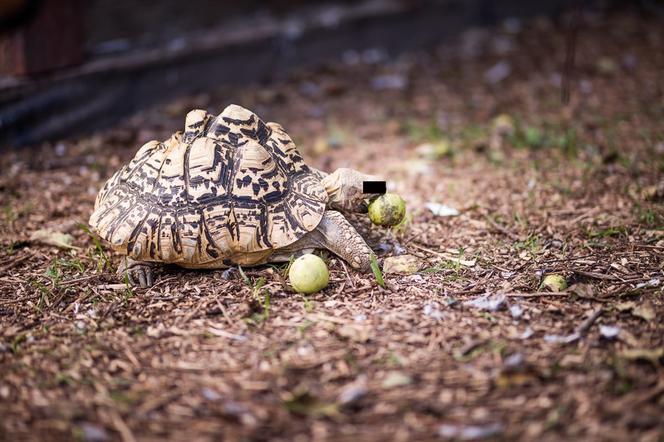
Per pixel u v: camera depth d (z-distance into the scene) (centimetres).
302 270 198
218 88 308
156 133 276
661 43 361
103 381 181
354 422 172
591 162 254
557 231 221
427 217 229
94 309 198
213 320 194
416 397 176
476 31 388
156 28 326
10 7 252
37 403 177
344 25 344
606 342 186
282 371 181
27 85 264
